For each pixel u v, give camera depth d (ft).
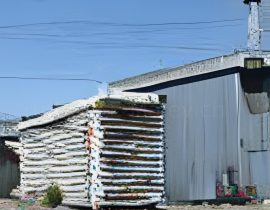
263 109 102.17
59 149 73.15
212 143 100.22
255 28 108.68
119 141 65.98
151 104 68.18
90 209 67.00
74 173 69.15
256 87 102.83
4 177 104.58
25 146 83.41
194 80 100.68
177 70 102.58
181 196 96.58
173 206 89.81
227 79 102.17
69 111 70.38
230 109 101.60
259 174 100.27
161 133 68.74
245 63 100.99
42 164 77.87
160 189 67.82
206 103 100.78
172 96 99.81
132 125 66.95
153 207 68.18
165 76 104.88
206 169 99.35
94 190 64.69
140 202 66.28
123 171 65.92
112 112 66.03
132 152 66.59
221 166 100.01
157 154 68.13
